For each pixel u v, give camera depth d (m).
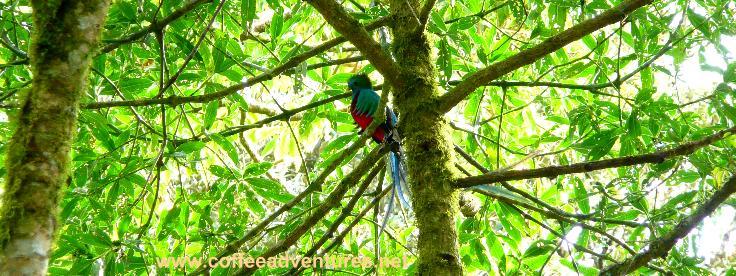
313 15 6.55
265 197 5.51
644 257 4.18
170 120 6.14
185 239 5.38
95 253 4.79
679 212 5.00
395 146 4.17
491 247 5.80
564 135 6.82
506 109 6.40
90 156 4.93
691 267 4.94
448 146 3.76
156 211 6.69
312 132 7.45
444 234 3.47
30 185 2.27
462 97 3.81
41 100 2.41
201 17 5.10
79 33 2.54
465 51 5.32
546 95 6.77
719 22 4.82
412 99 3.86
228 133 5.54
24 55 4.34
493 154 6.38
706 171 4.62
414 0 4.32
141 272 5.22
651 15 4.99
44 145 2.34
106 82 5.09
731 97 4.93
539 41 5.66
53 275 4.98
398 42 4.20
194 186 8.27
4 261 2.14
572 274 6.58
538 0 5.25
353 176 4.45
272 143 7.56
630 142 5.09
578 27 3.68
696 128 5.18
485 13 5.25
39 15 2.54
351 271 5.86
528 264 5.66
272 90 7.97
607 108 5.40
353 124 6.01
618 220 5.10
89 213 5.44
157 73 5.48
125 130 5.62
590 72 5.83
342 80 5.90
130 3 4.88
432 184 3.62
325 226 6.25
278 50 5.94
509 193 4.27
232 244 4.80
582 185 5.51
